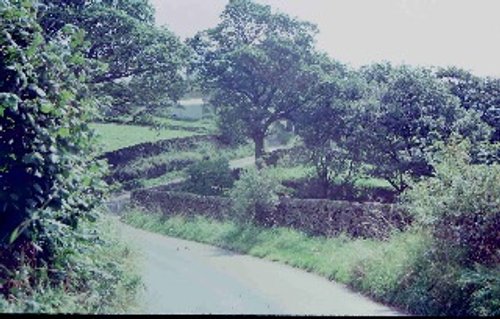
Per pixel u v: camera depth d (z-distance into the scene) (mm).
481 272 9875
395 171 21969
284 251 17344
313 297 11695
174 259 16609
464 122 21516
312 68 29953
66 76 7219
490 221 10719
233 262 16312
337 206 18016
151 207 26781
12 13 6680
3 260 6488
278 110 32938
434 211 11414
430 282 10594
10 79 6492
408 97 22094
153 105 30547
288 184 26812
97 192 7727
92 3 28234
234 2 32844
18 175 6543
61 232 6922
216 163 29266
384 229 15672
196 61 34031
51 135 6625
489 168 11398
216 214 22875
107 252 9625
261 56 31219
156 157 33688
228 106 34438
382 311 10516
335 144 25156
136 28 27984
